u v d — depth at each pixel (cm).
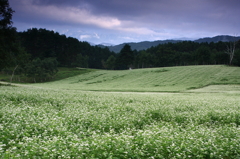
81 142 798
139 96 2812
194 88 5159
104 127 1145
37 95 2239
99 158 688
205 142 848
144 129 1174
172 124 1370
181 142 847
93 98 2291
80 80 8294
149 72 8762
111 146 764
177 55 13188
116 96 2655
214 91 4453
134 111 1670
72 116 1320
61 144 764
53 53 13012
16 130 930
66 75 9894
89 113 1412
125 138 842
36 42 13175
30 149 685
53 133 960
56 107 1747
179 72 8094
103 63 17450
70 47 13825
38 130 1009
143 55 14025
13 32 4038
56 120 1152
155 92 4566
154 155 735
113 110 1608
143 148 775
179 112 1725
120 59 12569
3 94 2131
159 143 800
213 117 1560
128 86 6031
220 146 830
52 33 15275
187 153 754
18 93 2277
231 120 1464
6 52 4056
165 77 7362
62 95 2447
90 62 16938
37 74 9925
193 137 938
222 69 7944
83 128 1087
